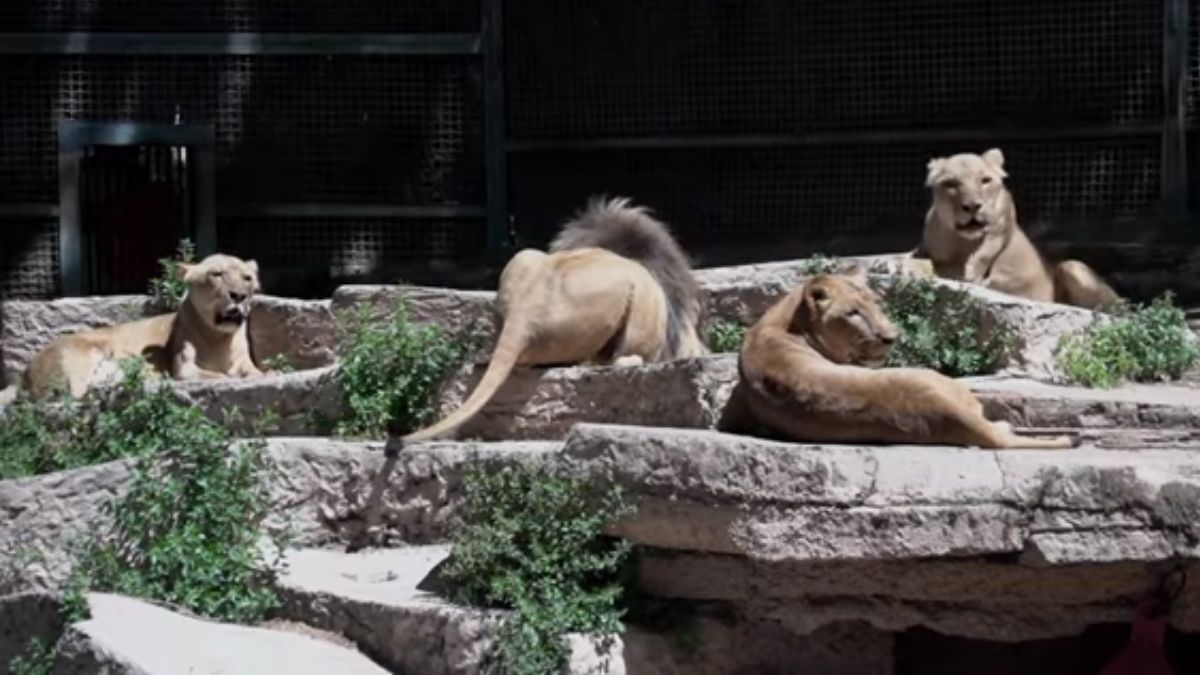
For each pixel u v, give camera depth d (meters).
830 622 11.70
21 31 18.77
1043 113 18.19
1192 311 16.53
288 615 12.16
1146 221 18.06
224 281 15.69
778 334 11.89
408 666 11.47
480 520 11.74
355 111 18.88
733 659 11.51
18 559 12.70
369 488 13.05
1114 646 11.88
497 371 13.32
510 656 11.01
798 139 18.41
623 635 11.25
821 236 18.47
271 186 18.89
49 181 18.80
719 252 18.48
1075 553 10.67
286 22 18.88
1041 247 17.31
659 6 18.59
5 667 12.16
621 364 13.45
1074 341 13.92
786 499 10.87
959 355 14.05
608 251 14.09
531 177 18.84
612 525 11.50
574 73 18.72
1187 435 12.09
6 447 14.02
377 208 18.86
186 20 18.86
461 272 18.62
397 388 13.65
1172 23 17.98
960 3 18.20
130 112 18.84
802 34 18.44
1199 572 10.75
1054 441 11.28
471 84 18.84
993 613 11.06
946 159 16.22
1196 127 18.05
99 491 12.92
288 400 14.06
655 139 18.62
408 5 18.83
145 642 11.16
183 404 14.30
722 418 12.02
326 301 15.77
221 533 12.51
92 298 17.14
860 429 11.25
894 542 10.76
